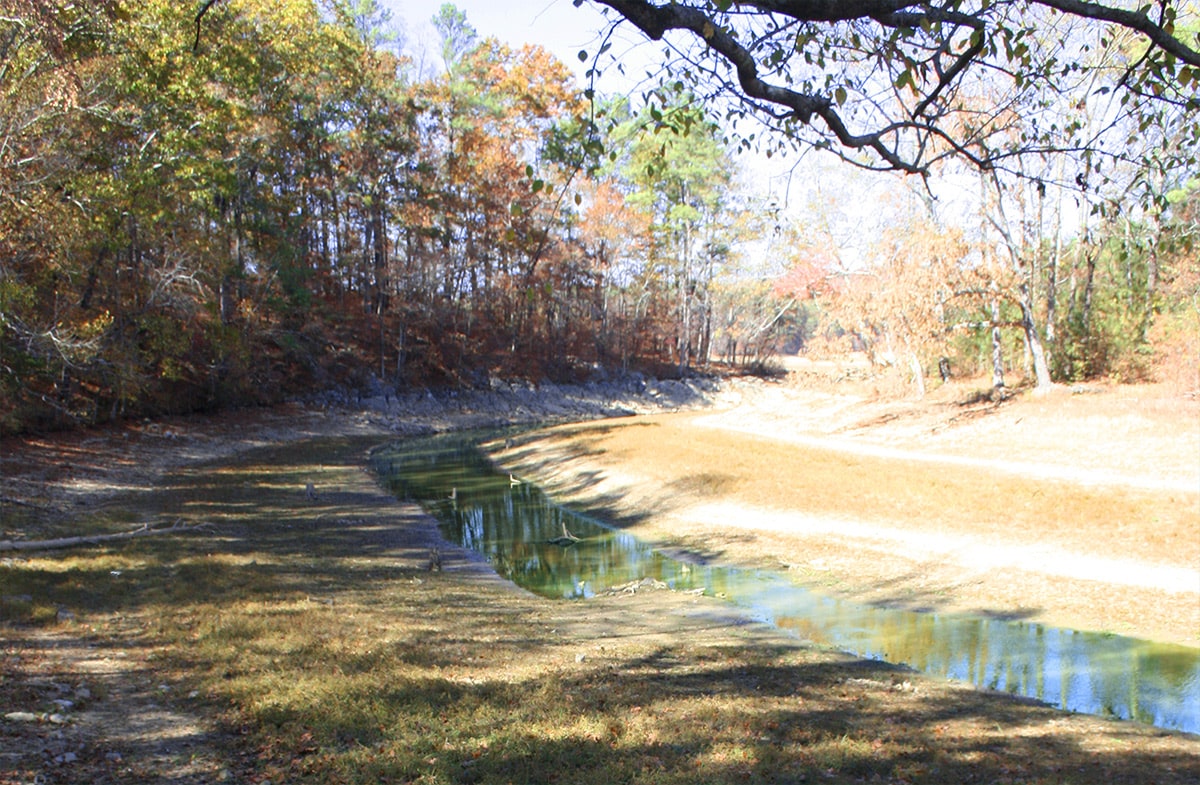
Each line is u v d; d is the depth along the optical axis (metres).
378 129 58.50
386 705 8.22
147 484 27.64
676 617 15.17
